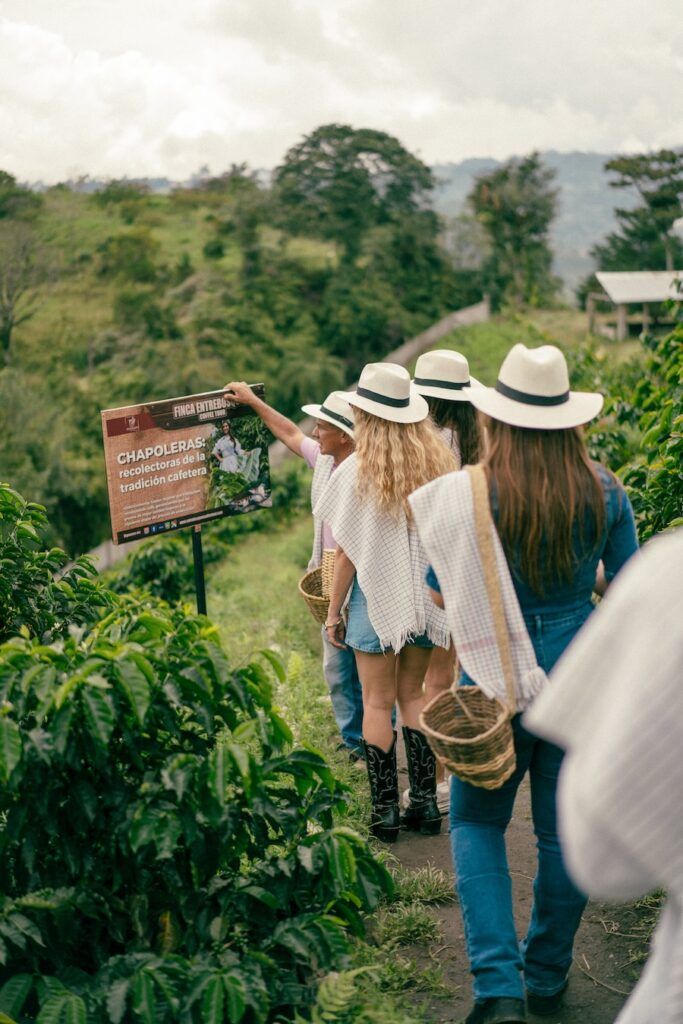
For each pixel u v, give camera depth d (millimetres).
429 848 3719
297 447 4383
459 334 56438
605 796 1188
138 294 72125
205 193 87938
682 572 1237
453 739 2359
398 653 3695
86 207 84625
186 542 15211
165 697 2607
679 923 1402
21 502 4023
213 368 69438
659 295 58594
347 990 2393
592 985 2863
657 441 4809
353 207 81375
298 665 4949
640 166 93812
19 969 2521
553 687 1341
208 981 2326
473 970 2498
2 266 72812
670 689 1181
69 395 65875
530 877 3496
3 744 2318
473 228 85250
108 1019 2318
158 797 2496
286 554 14352
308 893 2713
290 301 75375
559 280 90000
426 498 2516
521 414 2430
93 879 2559
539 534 2398
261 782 2688
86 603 4086
